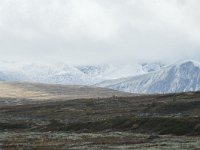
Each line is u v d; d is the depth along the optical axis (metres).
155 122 114.50
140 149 68.06
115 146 76.19
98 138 95.50
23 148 77.19
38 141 92.19
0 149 76.06
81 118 182.75
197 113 148.25
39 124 159.12
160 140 85.19
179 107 169.25
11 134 115.75
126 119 126.06
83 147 76.12
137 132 112.50
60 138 98.31
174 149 66.00
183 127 103.88
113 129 121.94
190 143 75.75
